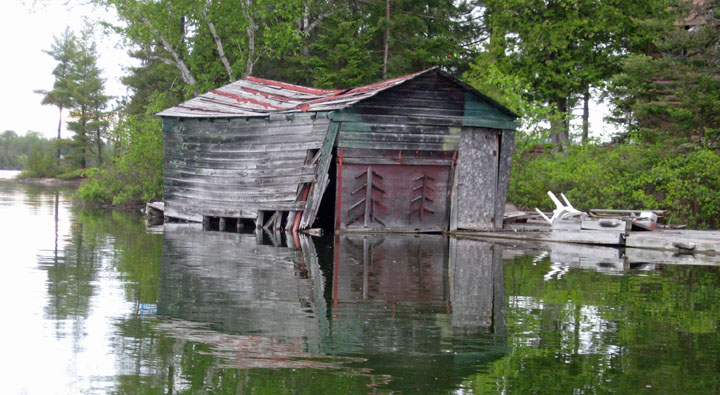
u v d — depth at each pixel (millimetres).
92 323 7512
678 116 22984
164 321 7637
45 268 11383
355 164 19500
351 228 19688
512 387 5594
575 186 23953
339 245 15836
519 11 37062
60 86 70250
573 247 16047
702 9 23656
